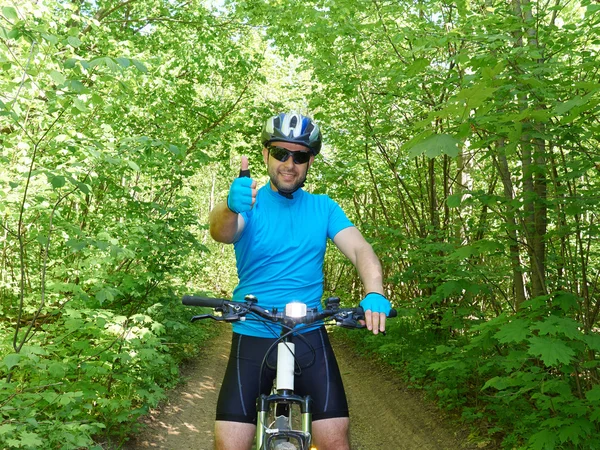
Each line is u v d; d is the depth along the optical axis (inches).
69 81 156.9
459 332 329.1
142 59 313.3
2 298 295.3
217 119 416.2
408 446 229.5
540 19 214.2
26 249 267.3
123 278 253.8
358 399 310.2
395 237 348.8
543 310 146.4
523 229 196.1
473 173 327.0
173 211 286.8
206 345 466.6
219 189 1042.1
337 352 470.6
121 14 499.2
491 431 214.5
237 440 89.8
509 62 169.5
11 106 158.9
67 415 167.5
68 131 191.9
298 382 94.3
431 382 306.0
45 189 205.9
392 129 336.2
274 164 97.0
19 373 186.9
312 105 366.0
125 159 190.4
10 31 149.9
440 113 75.2
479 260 295.4
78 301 190.7
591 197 169.8
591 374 176.2
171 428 240.1
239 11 401.1
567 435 145.3
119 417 198.4
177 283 362.0
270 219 98.9
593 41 192.4
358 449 231.0
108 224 289.3
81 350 194.9
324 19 298.4
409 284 412.5
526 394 227.0
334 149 446.6
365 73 332.5
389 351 360.5
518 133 102.9
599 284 207.5
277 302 98.3
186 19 470.3
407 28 264.7
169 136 323.6
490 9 213.9
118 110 306.2
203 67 439.8
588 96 90.7
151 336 211.0
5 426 132.6
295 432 76.7
